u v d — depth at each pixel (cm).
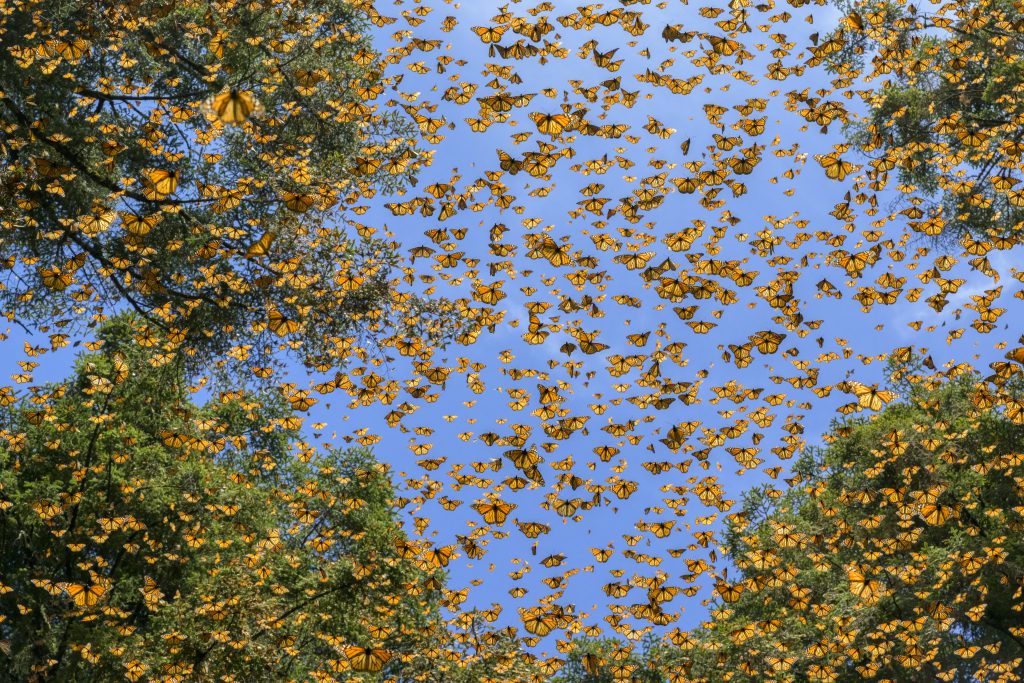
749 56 994
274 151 1328
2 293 1259
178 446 1229
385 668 1200
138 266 1255
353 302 1234
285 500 1244
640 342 1015
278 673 1042
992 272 991
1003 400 955
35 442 1306
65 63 1202
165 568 1305
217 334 1315
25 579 1221
